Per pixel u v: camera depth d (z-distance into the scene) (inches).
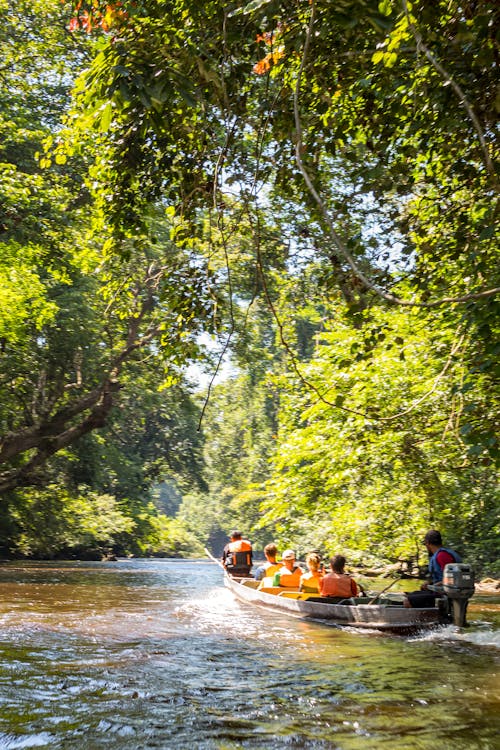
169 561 1572.3
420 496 583.2
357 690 253.3
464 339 291.1
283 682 265.0
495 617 469.1
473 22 212.8
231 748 185.3
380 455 516.1
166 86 229.1
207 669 286.2
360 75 257.9
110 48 232.7
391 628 389.4
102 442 1380.4
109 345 1067.3
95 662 294.5
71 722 207.0
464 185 287.9
